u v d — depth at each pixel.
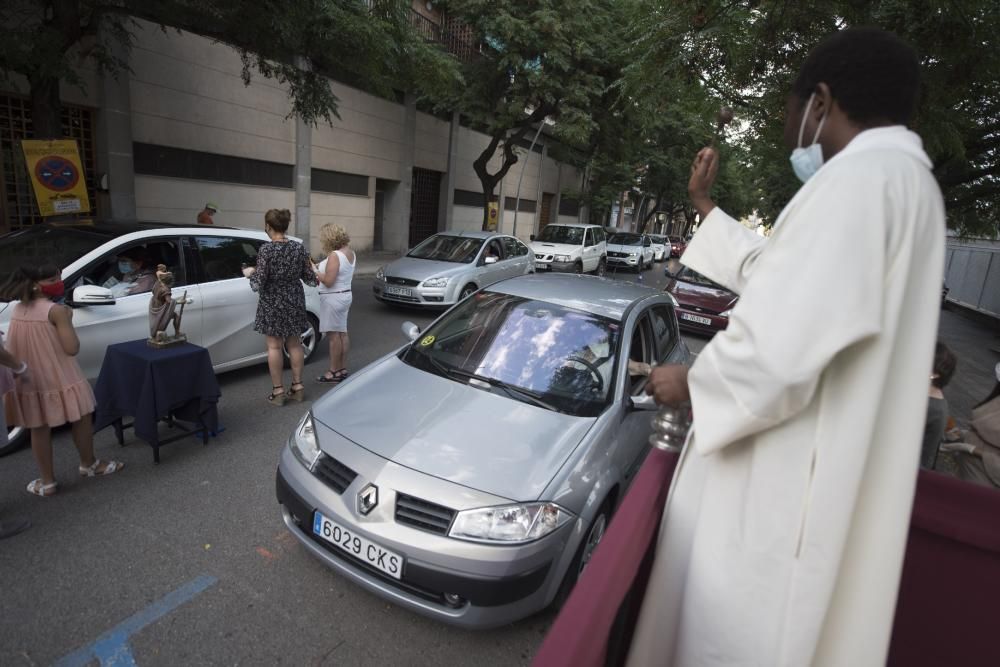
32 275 3.27
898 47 0.97
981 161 9.34
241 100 12.78
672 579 1.15
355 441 2.79
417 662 2.48
